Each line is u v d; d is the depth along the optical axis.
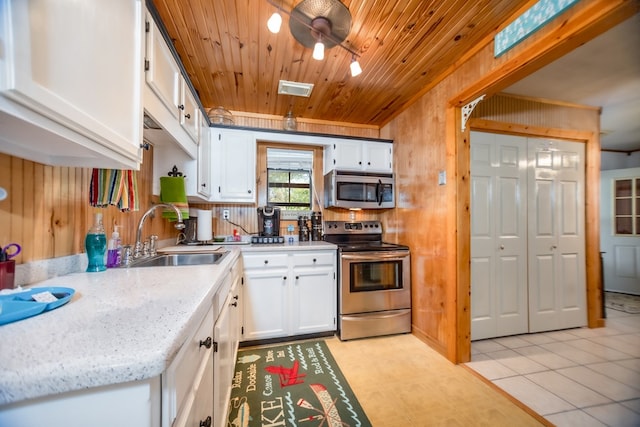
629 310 3.09
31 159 0.82
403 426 1.34
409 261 2.49
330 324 2.38
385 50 1.80
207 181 2.36
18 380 0.39
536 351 2.13
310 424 1.35
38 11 0.52
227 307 1.37
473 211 2.35
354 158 2.82
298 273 2.31
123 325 0.56
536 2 1.36
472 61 1.80
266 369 1.85
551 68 2.02
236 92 2.39
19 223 0.84
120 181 1.18
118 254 1.25
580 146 2.67
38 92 0.51
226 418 1.29
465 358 1.95
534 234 2.52
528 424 1.36
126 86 0.89
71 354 0.44
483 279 2.37
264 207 2.67
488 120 2.34
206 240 2.32
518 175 2.48
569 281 2.61
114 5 0.82
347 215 3.06
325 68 2.01
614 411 1.46
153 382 0.48
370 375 1.78
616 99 2.52
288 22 1.51
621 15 1.10
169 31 1.60
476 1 1.39
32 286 0.84
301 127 3.01
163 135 1.49
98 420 0.44
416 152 2.46
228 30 1.59
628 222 3.76
